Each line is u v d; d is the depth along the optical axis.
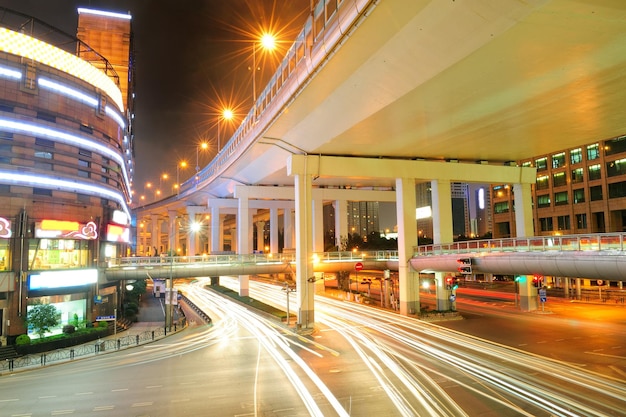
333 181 68.75
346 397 19.95
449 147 44.91
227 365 26.95
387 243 96.25
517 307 51.28
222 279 107.75
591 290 67.31
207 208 109.31
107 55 75.62
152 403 19.84
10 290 34.81
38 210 38.03
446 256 40.72
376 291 75.56
